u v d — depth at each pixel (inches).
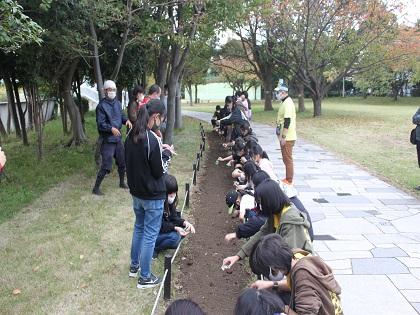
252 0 521.3
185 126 835.4
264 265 113.7
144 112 174.6
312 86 1022.4
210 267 210.5
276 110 1267.2
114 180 361.7
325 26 890.1
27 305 169.9
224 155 500.4
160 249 216.5
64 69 454.9
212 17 426.0
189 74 1098.7
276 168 424.5
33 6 323.0
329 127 807.1
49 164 434.6
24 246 225.6
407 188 347.6
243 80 1549.0
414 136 344.8
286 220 139.6
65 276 193.5
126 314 165.0
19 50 360.2
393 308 166.6
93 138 639.1
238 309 87.3
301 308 106.3
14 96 649.6
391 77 1461.6
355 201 311.0
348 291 179.5
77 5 338.6
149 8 391.5
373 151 530.0
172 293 184.2
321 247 226.1
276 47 987.9
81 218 267.3
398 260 209.0
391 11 897.5
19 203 296.8
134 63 553.9
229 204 278.8
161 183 178.7
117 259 210.5
